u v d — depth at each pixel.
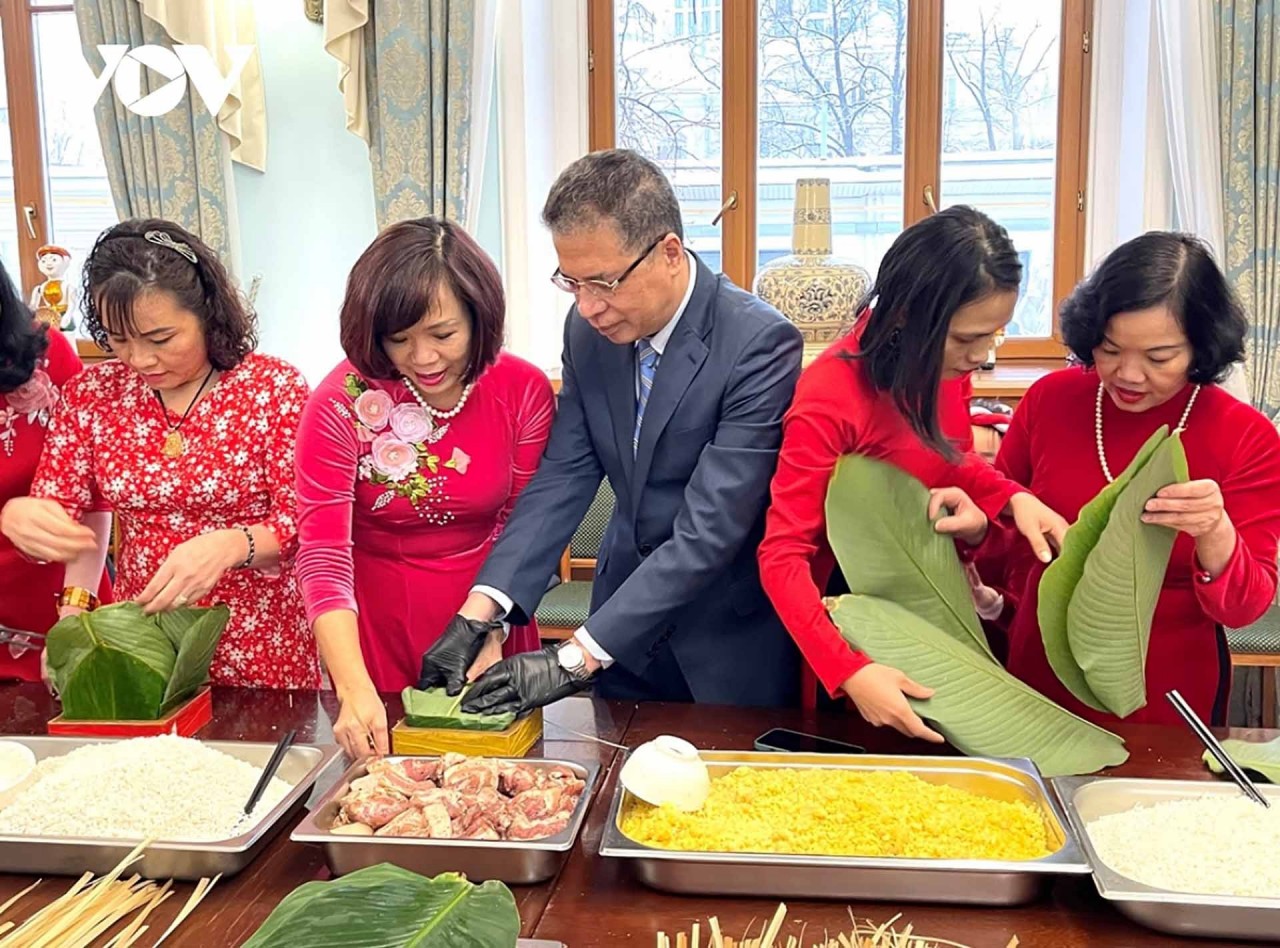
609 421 1.72
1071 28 3.83
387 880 0.92
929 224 1.42
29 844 1.18
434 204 3.79
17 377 1.81
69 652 1.51
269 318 4.13
